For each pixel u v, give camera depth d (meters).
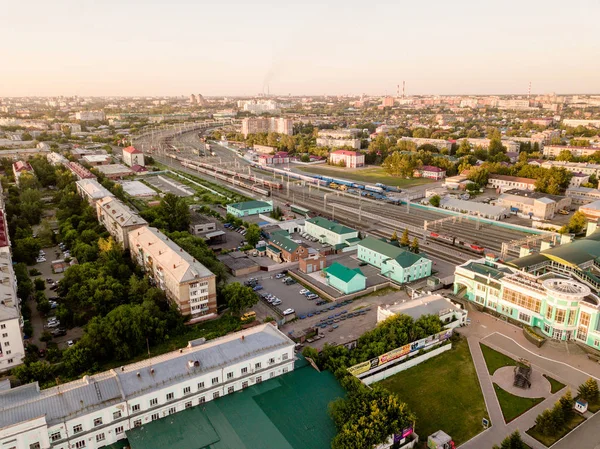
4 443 77.00
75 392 87.69
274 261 195.38
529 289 138.75
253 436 87.31
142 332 125.12
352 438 82.50
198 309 143.62
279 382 104.38
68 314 140.75
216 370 97.38
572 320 131.00
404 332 123.12
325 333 137.12
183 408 95.12
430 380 115.00
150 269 167.12
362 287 168.25
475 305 154.12
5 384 96.81
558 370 119.31
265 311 151.75
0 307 117.94
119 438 88.88
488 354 126.50
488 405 105.88
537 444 93.56
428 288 169.88
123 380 91.75
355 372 109.88
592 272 159.38
